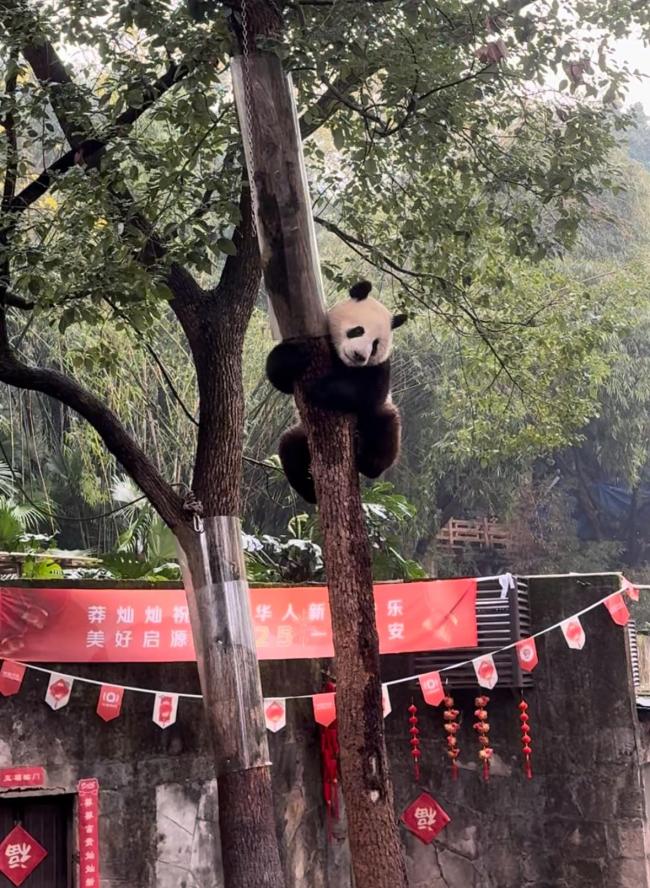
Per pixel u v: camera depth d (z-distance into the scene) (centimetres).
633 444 2175
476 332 994
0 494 1298
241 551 681
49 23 691
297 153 568
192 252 656
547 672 857
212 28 660
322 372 540
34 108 676
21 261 640
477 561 2477
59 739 702
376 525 1067
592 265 1895
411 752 852
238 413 695
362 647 507
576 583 860
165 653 735
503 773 854
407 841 842
